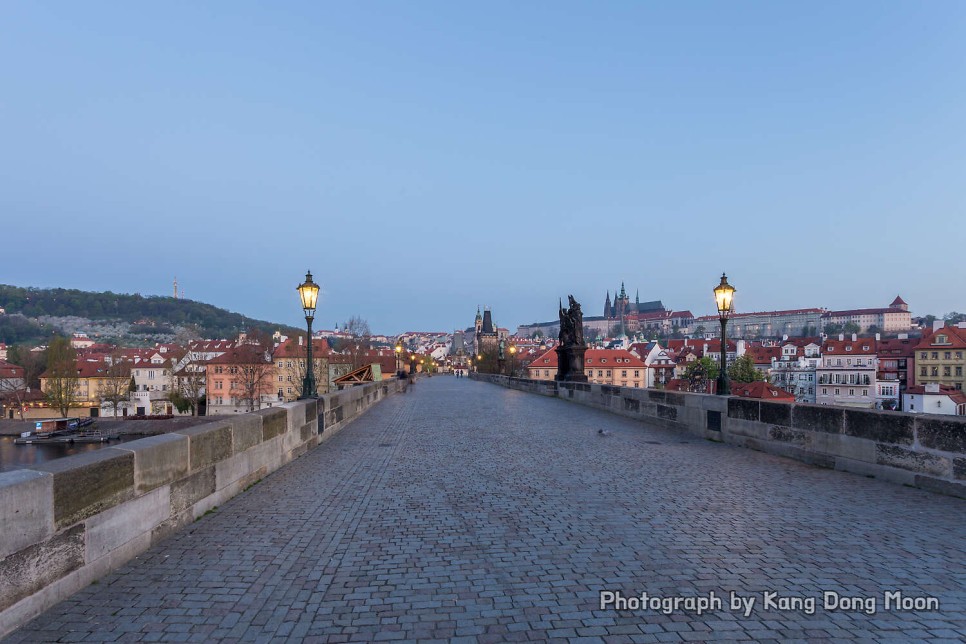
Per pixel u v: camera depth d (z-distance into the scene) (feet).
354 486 27.07
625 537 18.97
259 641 12.30
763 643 12.09
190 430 22.35
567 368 99.40
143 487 17.99
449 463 33.09
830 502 23.56
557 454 36.14
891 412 27.76
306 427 37.91
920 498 24.21
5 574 12.55
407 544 18.47
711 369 270.05
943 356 266.36
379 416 63.41
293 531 19.97
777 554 17.30
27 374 311.88
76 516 14.88
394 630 12.75
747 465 32.09
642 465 32.14
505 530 19.88
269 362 275.59
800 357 325.83
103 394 280.92
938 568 16.16
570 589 14.83
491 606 13.89
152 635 12.53
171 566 16.62
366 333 313.73
